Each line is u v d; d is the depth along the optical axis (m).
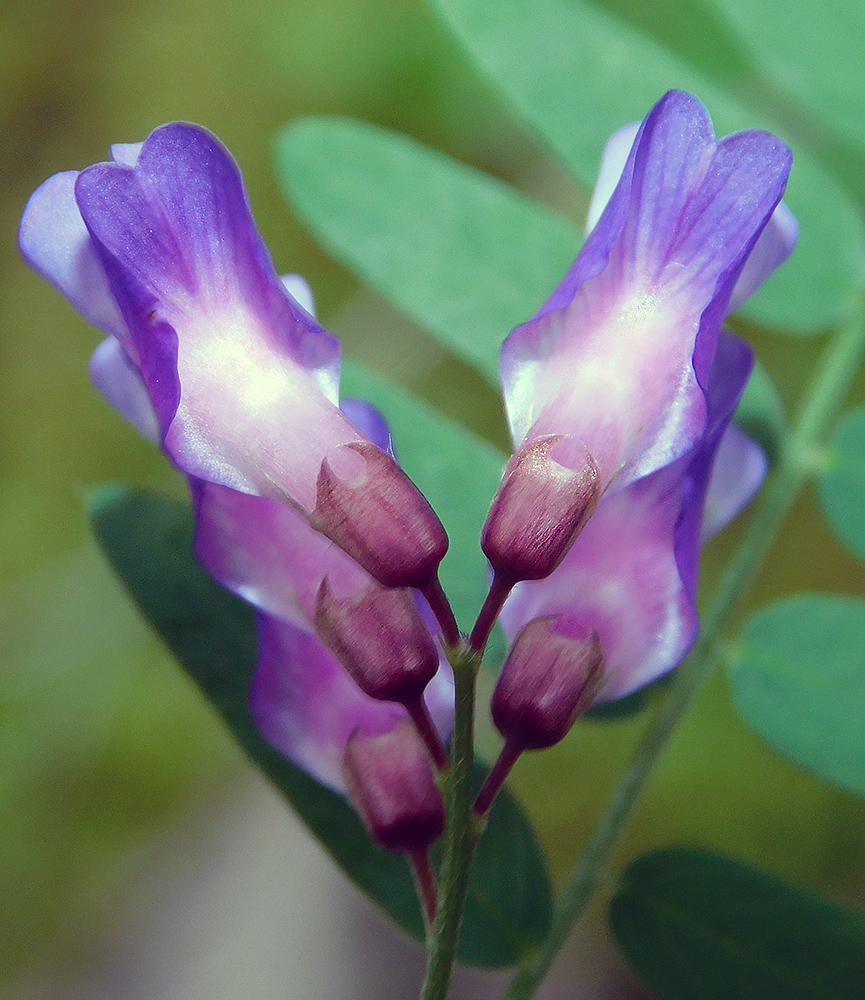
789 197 0.19
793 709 0.17
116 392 0.16
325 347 0.15
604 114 0.18
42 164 0.44
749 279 0.15
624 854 0.35
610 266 0.15
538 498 0.15
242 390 0.15
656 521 0.15
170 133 0.15
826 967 0.17
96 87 0.44
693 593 0.15
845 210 0.19
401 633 0.15
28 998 0.36
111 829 0.37
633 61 0.19
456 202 0.18
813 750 0.17
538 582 0.15
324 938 0.34
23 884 0.37
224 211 0.15
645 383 0.15
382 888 0.16
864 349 0.19
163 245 0.15
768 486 0.18
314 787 0.16
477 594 0.17
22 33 0.44
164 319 0.15
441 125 0.41
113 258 0.15
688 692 0.17
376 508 0.15
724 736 0.35
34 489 0.40
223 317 0.15
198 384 0.15
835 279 0.19
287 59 0.43
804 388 0.36
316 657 0.15
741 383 0.15
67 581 0.39
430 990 0.15
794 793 0.35
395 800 0.15
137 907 0.37
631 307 0.15
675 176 0.15
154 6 0.44
